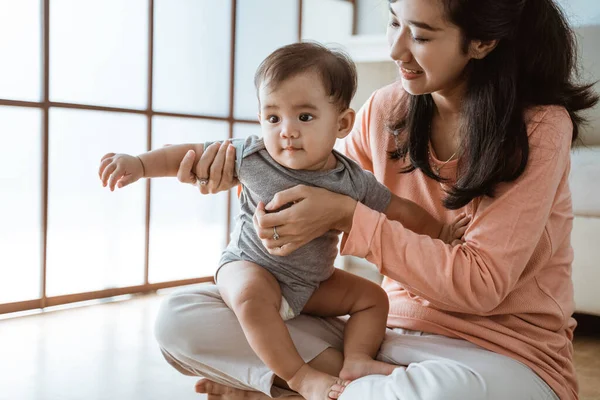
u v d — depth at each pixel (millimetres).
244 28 3414
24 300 2660
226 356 1291
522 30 1184
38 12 2586
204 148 1343
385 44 3562
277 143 1242
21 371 1982
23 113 2580
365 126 1538
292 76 1221
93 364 2062
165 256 3178
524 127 1176
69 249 2807
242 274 1254
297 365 1191
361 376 1214
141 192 3039
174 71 3105
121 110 2887
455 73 1196
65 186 2756
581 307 2426
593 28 2818
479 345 1243
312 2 3895
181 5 3100
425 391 1077
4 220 2580
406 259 1173
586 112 2729
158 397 1786
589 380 2006
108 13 2812
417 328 1329
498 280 1158
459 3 1106
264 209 1199
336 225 1214
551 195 1187
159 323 1327
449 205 1240
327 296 1350
